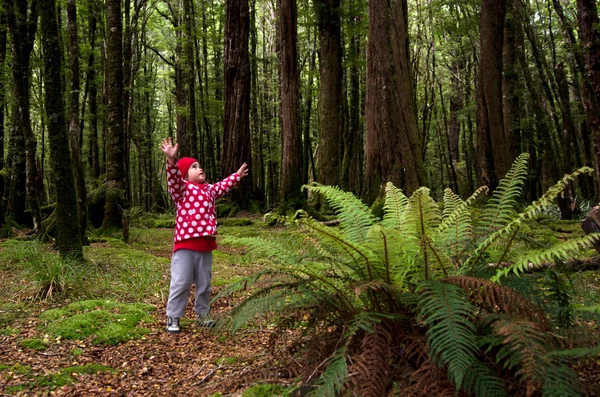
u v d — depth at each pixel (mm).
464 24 20359
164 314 4559
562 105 13742
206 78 22750
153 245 9391
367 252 2449
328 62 15398
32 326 3969
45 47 5699
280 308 2547
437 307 2119
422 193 2395
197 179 4156
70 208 5883
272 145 25609
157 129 34562
